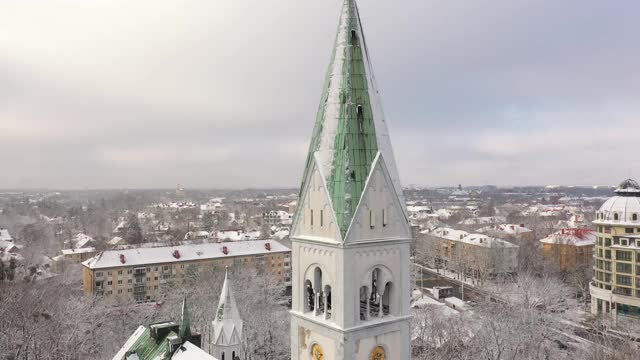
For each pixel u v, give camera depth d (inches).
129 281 6215.6
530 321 4010.8
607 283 5433.1
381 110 1370.6
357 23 1358.3
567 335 4352.9
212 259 6747.1
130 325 4687.5
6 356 3484.3
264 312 4589.1
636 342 3964.1
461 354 3634.4
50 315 4158.5
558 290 5285.4
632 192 5497.1
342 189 1251.2
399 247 1332.4
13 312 3924.7
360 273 1256.2
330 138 1306.6
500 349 3435.0
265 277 6013.8
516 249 7224.4
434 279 7445.9
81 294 5964.6
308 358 1346.0
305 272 1362.0
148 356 2364.7
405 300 1342.3
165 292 5935.0
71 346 3725.4
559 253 7308.1
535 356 3590.1
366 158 1291.8
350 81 1321.4
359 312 1258.6
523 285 5073.8
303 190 1362.0
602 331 4377.5
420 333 3996.1
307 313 1360.7
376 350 1286.9
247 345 3855.8
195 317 4522.6
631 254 5162.4
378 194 1293.1
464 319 4313.5
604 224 5467.5
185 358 2095.2
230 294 2805.1
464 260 7426.2
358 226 1245.1
